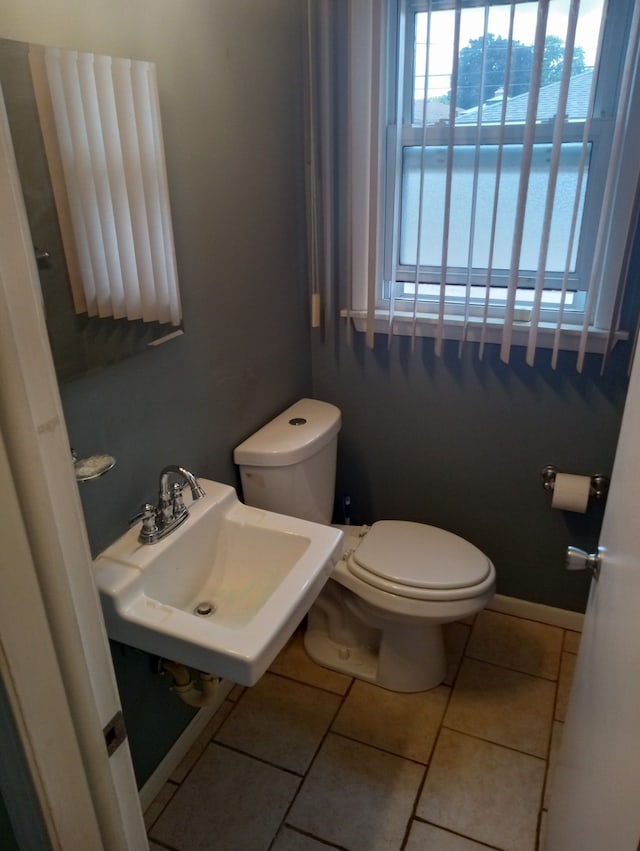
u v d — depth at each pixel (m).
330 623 2.04
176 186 1.39
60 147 1.08
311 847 1.52
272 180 1.74
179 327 1.44
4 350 0.51
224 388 1.69
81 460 1.19
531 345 1.78
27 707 0.58
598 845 0.83
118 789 0.72
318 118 1.81
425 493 2.19
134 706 1.52
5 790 0.62
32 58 1.00
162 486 1.39
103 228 1.19
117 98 1.17
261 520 1.52
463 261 1.79
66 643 0.61
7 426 0.52
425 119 1.65
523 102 1.57
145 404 1.41
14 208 0.50
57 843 0.65
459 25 1.53
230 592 1.50
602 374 1.81
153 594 1.33
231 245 1.61
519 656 2.05
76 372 1.19
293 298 1.97
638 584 0.79
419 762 1.71
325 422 1.90
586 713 1.10
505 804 1.60
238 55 1.51
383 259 1.90
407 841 1.52
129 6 1.18
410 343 1.99
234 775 1.69
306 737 1.79
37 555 0.57
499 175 1.62
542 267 1.69
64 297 1.14
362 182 1.83
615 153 1.53
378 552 1.84
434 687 1.93
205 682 1.49
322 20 1.69
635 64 1.45
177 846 1.53
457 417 2.03
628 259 1.63
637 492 0.87
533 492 2.04
